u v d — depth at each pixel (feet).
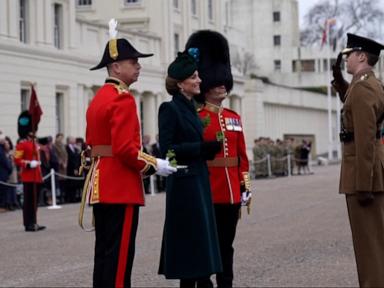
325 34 263.29
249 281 40.86
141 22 165.68
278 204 87.81
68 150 100.12
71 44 129.90
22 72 116.26
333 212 77.25
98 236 30.42
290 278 41.63
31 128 68.39
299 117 252.01
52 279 43.01
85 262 48.73
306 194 103.50
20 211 90.07
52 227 69.46
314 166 218.18
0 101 111.34
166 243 33.14
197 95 37.22
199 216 32.78
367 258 32.71
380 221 32.71
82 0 170.50
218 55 37.29
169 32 166.40
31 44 120.47
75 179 100.01
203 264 32.55
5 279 43.37
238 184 37.29
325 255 49.29
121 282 29.73
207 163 36.65
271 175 162.09
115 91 30.07
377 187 32.55
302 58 351.46
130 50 30.50
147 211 81.92
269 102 222.28
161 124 33.37
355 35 33.17
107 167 29.94
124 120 29.37
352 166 32.86
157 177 118.62
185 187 32.86
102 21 152.05
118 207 29.86
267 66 350.23
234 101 200.54
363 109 31.91
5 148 89.66
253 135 207.31
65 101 127.44
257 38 351.87
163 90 160.66
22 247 56.39
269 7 351.67
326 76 304.71
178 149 32.83
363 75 32.81
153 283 41.14
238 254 50.08
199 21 184.85
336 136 280.31
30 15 120.57
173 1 171.94
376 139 32.78
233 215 37.09
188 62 33.88
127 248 29.94
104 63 30.58
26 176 67.36
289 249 51.93
